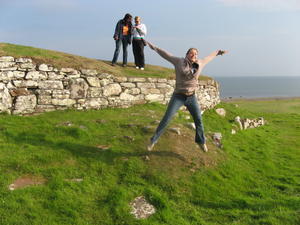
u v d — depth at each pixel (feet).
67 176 17.48
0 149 19.45
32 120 26.45
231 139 32.89
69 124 24.97
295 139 38.47
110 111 31.65
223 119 41.19
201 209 16.58
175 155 20.72
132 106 34.45
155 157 20.08
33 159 18.65
